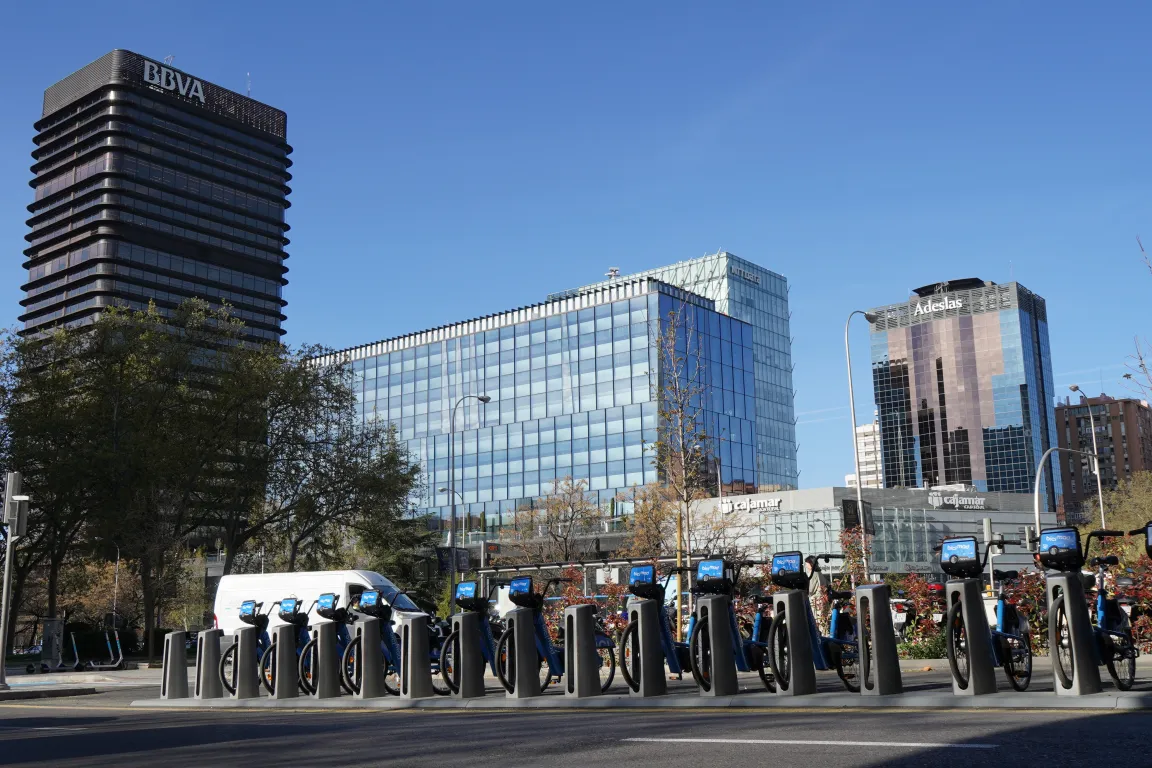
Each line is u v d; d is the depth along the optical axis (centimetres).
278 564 5612
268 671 1670
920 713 909
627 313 9625
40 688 2314
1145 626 1593
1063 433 19862
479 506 10219
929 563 8319
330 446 4850
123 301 16038
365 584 2864
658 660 1252
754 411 10050
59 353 4684
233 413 4731
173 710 1633
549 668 1409
